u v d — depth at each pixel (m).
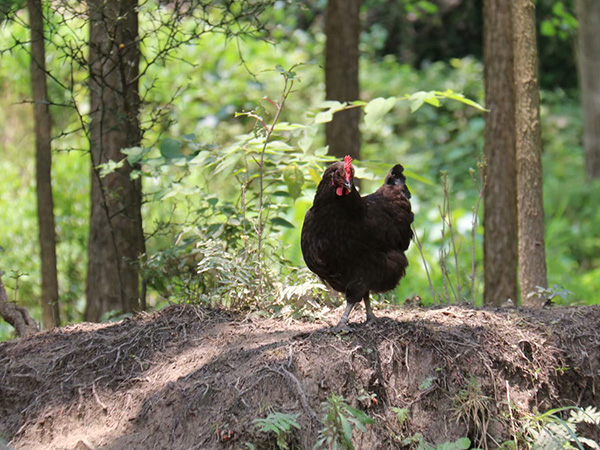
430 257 17.56
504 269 11.10
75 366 8.03
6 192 16.20
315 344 7.46
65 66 16.25
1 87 17.64
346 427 6.33
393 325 7.84
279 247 9.91
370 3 30.44
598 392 8.09
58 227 14.33
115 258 11.00
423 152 26.77
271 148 9.44
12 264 14.42
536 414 7.57
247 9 10.21
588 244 20.08
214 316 8.62
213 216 10.71
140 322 8.67
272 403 6.99
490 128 11.12
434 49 32.03
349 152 13.09
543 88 31.75
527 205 10.66
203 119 22.09
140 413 7.32
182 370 7.64
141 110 10.41
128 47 9.93
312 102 24.55
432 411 7.33
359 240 7.58
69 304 13.62
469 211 21.17
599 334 8.33
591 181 24.14
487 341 7.85
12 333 10.70
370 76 28.55
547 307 9.03
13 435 7.55
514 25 10.67
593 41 24.27
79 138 15.66
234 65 23.42
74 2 10.34
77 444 7.20
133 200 10.91
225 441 6.77
